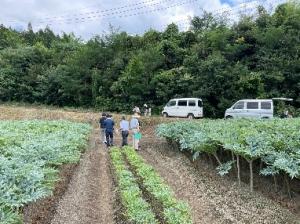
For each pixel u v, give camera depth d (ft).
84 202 33.19
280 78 107.24
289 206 33.60
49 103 142.00
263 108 90.94
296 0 122.01
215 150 42.29
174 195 35.01
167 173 44.93
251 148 35.86
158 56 124.36
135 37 140.05
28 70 145.69
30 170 25.90
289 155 34.60
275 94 108.99
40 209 29.40
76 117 105.81
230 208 31.86
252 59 117.60
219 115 114.11
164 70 125.29
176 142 59.72
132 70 120.67
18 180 24.67
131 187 33.60
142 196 34.76
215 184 39.29
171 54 129.49
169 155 57.52
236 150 36.35
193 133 49.93
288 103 108.99
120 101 124.57
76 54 138.31
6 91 143.74
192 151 48.88
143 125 94.38
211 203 33.17
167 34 138.00
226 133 42.60
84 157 53.72
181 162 50.75
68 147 43.11
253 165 43.11
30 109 116.57
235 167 44.39
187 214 27.45
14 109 115.03
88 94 134.62
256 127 48.42
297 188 37.50
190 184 39.47
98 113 109.91
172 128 58.70
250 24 122.31
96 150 62.18
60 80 136.05
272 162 34.88
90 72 134.10
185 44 135.54
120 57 132.87
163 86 119.03
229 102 110.32
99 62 136.05
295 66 109.09
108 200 34.12
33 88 143.74
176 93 119.55
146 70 122.01
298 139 38.32
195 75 117.29
